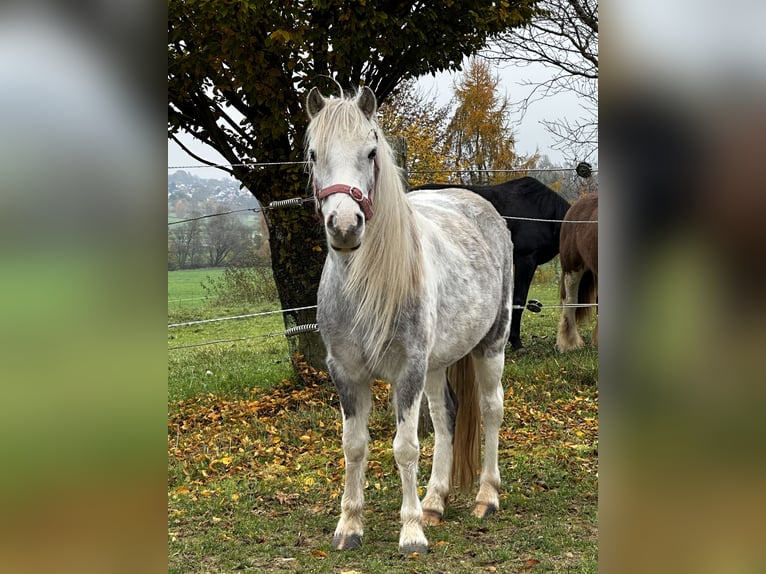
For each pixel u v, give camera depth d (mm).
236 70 6633
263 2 5891
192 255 16750
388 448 5594
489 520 4180
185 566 3561
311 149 3334
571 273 8781
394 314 3527
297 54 6613
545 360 8234
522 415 6445
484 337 4465
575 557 3570
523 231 9180
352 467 3791
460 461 4352
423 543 3656
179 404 6992
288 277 7348
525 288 9219
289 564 3572
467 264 4172
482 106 19266
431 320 3723
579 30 10469
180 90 6797
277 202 5895
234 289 14586
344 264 3496
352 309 3525
